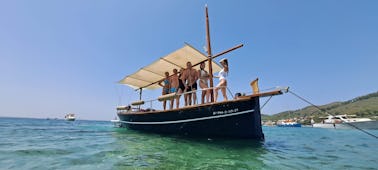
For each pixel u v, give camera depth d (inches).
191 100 341.1
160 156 170.9
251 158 172.2
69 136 335.0
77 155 167.2
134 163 143.6
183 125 305.4
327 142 339.0
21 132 410.6
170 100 358.6
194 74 349.4
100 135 350.6
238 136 255.4
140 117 406.6
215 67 414.0
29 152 174.6
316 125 1449.3
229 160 162.6
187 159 162.1
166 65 397.7
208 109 275.9
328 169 144.3
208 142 255.4
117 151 189.6
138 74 450.3
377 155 206.7
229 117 259.0
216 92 305.4
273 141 335.6
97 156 164.2
